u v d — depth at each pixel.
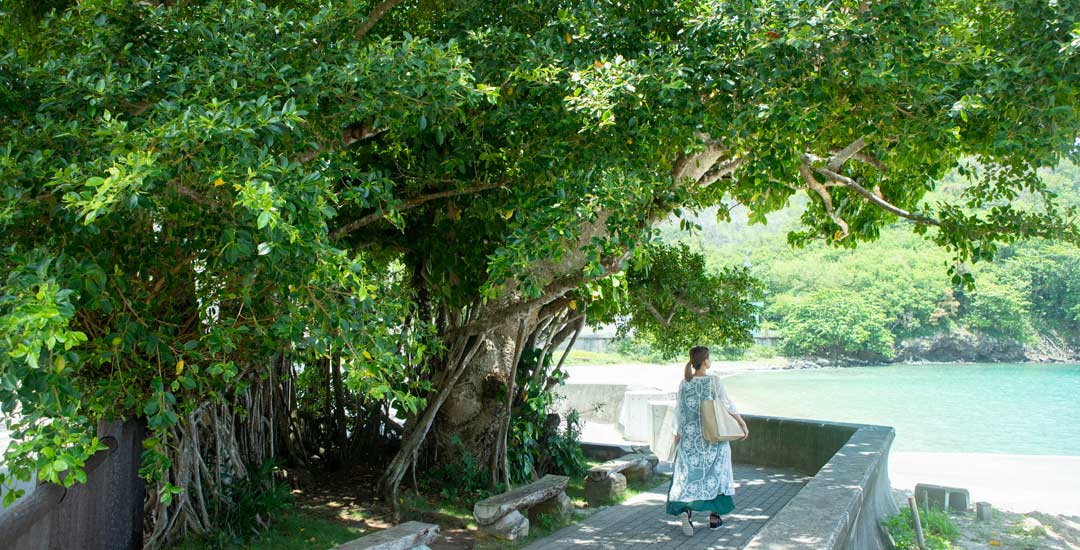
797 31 5.63
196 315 4.80
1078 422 26.27
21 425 3.41
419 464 8.41
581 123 6.04
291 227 3.21
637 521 7.18
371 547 4.60
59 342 2.76
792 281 65.88
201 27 5.00
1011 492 10.49
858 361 61.50
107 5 4.95
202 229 4.17
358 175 5.21
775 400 33.88
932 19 6.21
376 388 3.84
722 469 6.68
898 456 13.46
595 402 17.38
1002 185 8.86
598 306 7.58
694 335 10.43
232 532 5.86
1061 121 6.38
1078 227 7.95
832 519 4.21
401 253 8.52
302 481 8.21
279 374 8.50
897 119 6.75
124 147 3.47
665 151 7.66
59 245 3.83
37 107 4.19
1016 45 6.41
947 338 64.31
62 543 4.54
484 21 6.80
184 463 5.63
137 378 4.50
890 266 66.62
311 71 5.00
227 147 3.53
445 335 8.20
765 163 6.16
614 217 5.74
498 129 6.49
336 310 3.83
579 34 6.28
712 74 5.96
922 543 7.18
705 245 68.94
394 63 4.78
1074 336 67.06
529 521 7.00
